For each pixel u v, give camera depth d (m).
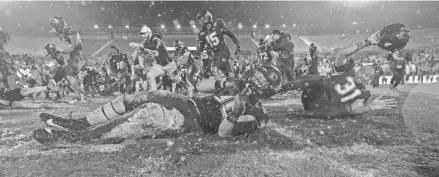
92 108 7.84
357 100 4.62
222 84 3.09
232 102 3.25
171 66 8.02
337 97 4.59
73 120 3.13
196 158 2.82
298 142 3.39
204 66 8.23
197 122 3.10
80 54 9.30
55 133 2.81
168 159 2.80
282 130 3.98
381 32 3.71
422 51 25.78
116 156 2.89
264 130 3.91
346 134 3.73
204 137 3.54
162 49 7.85
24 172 2.52
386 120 4.57
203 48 8.16
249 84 3.33
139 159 2.79
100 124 3.05
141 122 2.78
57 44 41.69
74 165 2.66
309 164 2.64
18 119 5.68
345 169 2.50
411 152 2.81
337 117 4.68
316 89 4.69
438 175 2.26
